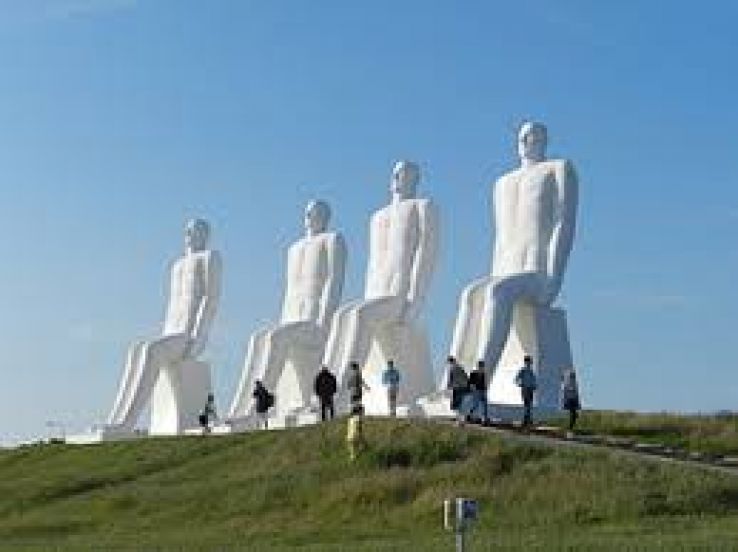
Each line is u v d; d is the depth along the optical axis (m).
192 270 62.97
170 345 61.56
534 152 49.56
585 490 34.00
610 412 45.56
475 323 47.94
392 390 46.88
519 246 48.94
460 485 35.69
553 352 48.09
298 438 42.69
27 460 51.84
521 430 41.41
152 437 52.25
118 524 37.84
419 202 53.62
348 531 33.94
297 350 57.44
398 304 52.91
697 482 33.84
